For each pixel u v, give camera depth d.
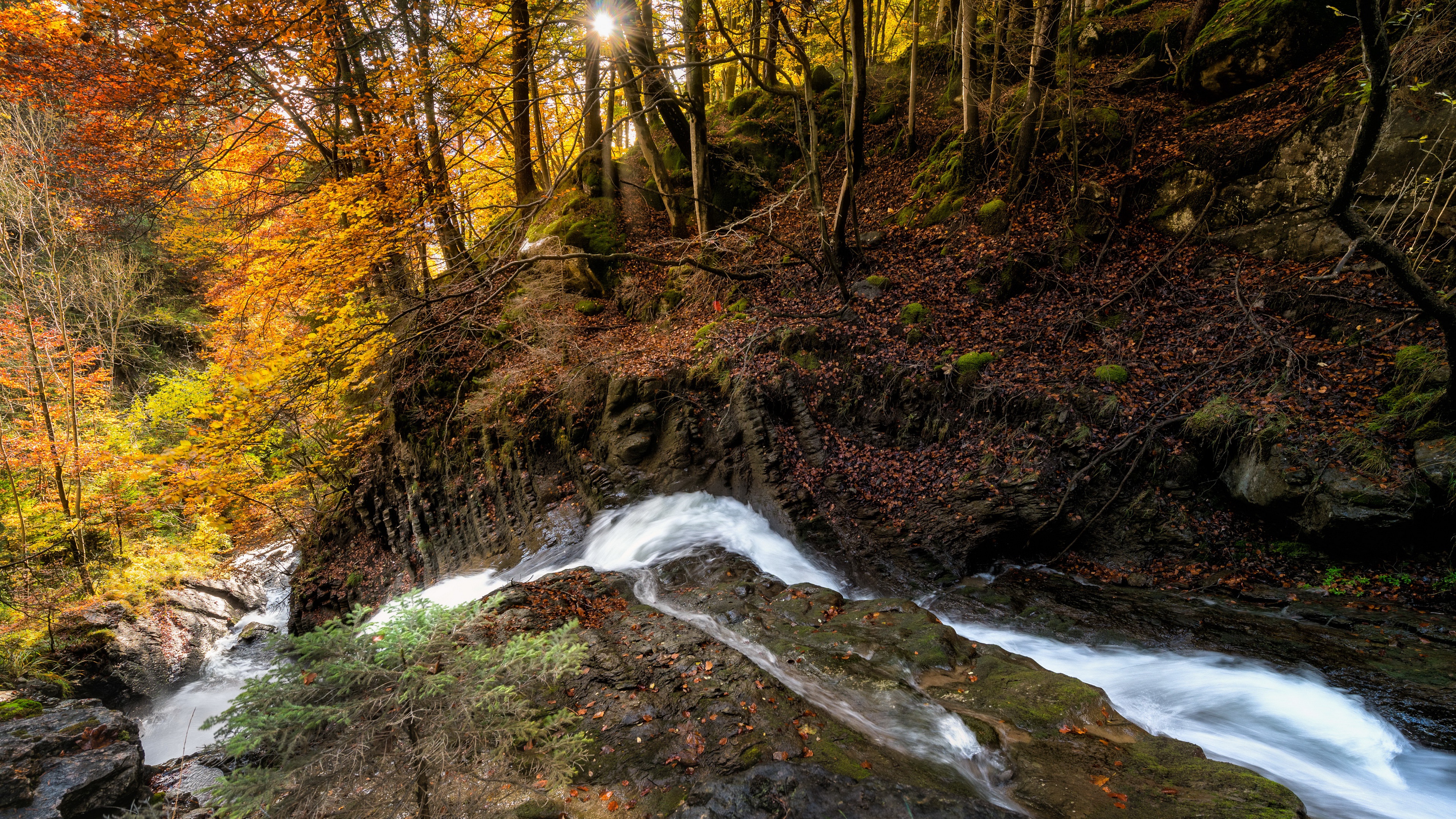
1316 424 7.57
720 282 14.17
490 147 17.44
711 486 11.08
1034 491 8.87
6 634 10.68
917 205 14.33
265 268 11.62
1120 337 10.10
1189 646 6.31
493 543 12.93
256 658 13.16
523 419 13.45
